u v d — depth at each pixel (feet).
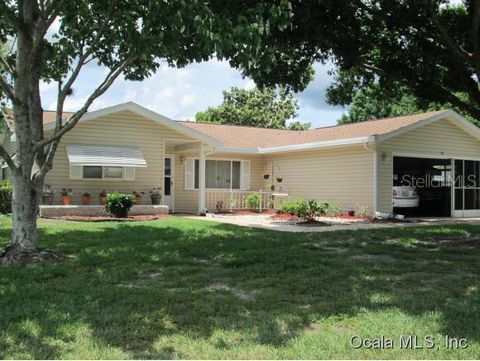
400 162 71.82
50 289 21.40
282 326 16.75
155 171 62.75
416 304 19.45
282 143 74.02
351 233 42.37
